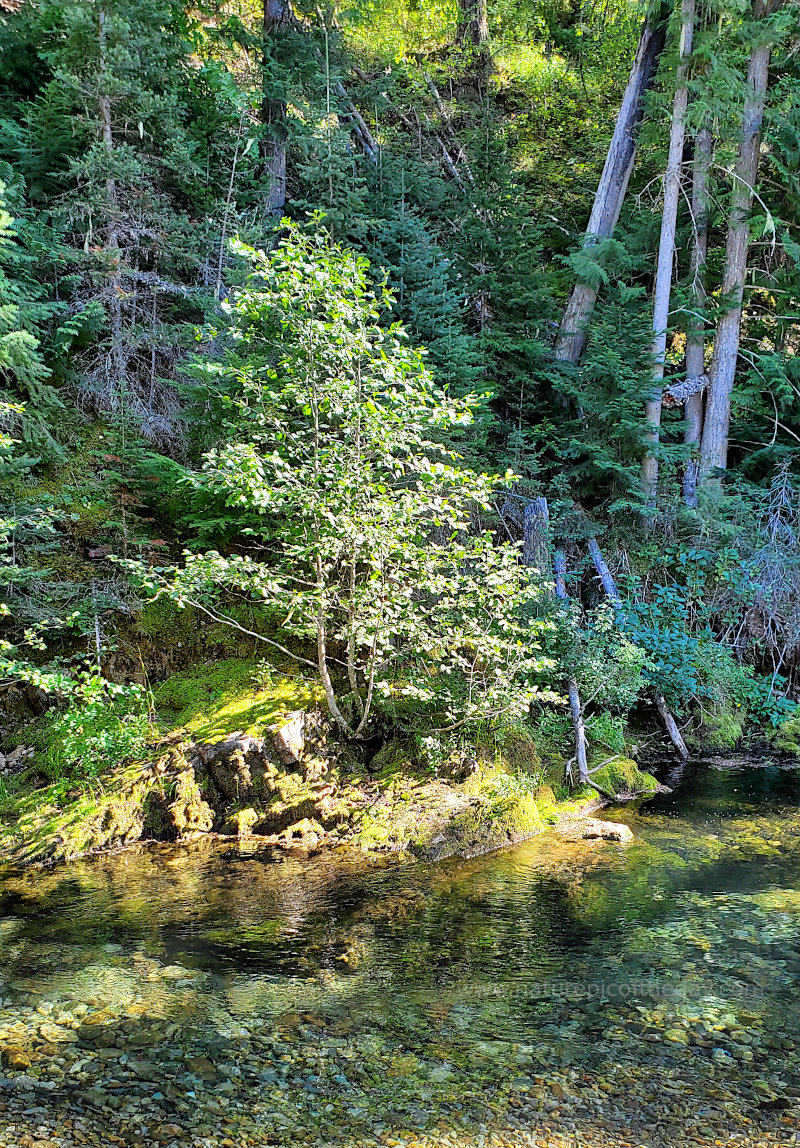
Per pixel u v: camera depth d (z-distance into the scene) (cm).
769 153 1339
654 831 697
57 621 765
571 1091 341
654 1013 403
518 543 702
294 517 738
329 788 699
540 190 1706
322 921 513
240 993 421
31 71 1106
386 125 1709
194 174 1089
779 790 820
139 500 894
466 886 573
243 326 838
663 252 1214
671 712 988
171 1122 317
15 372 812
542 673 862
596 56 1992
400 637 809
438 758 721
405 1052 368
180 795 676
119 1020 392
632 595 1082
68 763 729
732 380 1280
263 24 1356
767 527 1180
